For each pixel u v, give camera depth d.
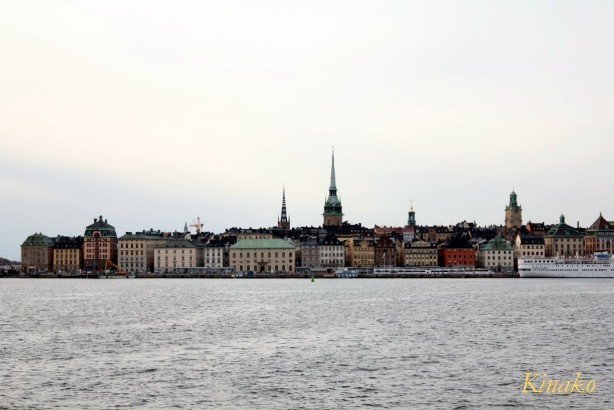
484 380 94.81
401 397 86.44
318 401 84.69
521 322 160.25
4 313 184.75
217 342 127.19
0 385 91.81
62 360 108.31
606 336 134.88
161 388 90.50
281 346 122.25
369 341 128.38
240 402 84.31
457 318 170.00
